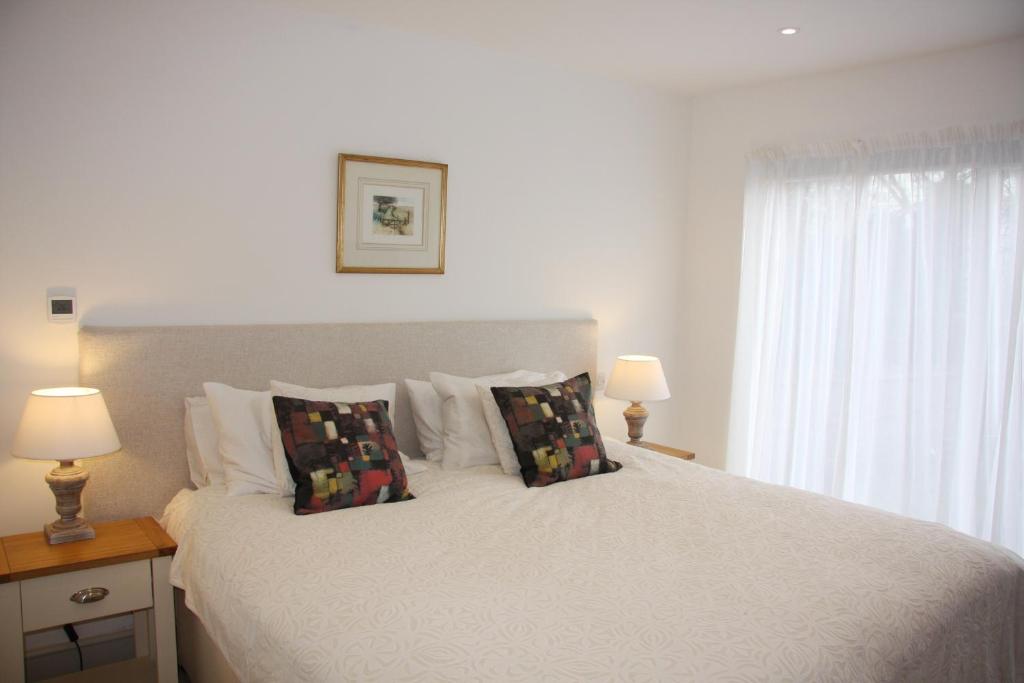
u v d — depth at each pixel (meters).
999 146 3.22
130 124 2.72
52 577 2.29
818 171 3.82
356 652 1.60
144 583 2.44
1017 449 3.23
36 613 2.28
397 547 2.16
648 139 4.28
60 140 2.60
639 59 3.67
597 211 4.10
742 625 1.72
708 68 3.80
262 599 1.88
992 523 3.28
